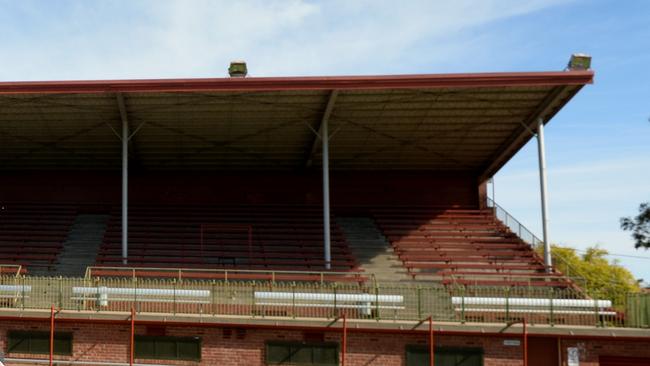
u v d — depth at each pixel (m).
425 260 22.08
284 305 15.68
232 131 22.70
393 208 27.16
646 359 14.73
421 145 24.38
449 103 19.61
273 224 25.16
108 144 24.31
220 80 17.30
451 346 15.10
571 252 45.00
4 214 26.23
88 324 15.88
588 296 16.81
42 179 27.88
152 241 23.42
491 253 22.44
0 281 16.62
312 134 23.11
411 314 15.61
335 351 15.26
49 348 15.94
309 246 23.45
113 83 17.42
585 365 14.87
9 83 17.48
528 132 21.86
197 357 15.52
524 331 14.10
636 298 14.97
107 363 15.64
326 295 15.58
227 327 15.54
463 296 15.54
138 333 15.72
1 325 16.14
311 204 27.52
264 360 15.38
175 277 19.34
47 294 16.17
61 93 17.80
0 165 27.22
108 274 18.75
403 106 19.94
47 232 24.44
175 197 27.62
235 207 26.97
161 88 17.44
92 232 24.81
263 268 20.88
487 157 26.03
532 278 19.45
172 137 23.42
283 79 17.28
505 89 18.30
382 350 15.16
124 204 20.28
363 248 23.31
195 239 23.75
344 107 19.98
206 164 26.94
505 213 25.34
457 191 27.75
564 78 16.88
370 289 16.05
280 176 27.84
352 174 27.81
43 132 22.78
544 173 19.92
